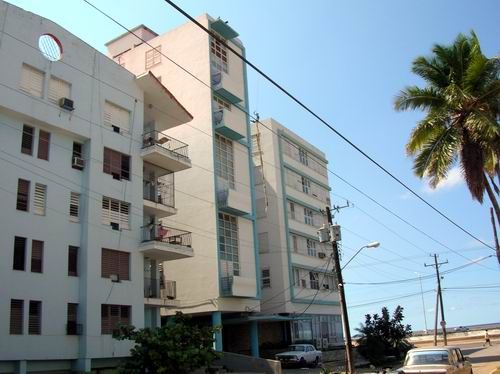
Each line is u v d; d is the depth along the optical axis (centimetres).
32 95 2294
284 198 4762
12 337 2014
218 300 3406
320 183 5578
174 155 2925
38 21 2386
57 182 2344
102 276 2425
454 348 1850
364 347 4294
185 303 3491
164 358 1795
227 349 4159
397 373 1706
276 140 4894
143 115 2978
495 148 2523
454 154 2558
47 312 2172
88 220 2412
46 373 2147
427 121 2573
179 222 3659
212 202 3572
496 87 2462
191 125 3800
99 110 2609
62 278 2270
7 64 2214
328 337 4966
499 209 2514
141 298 2594
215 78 3825
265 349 4116
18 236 2128
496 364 3278
